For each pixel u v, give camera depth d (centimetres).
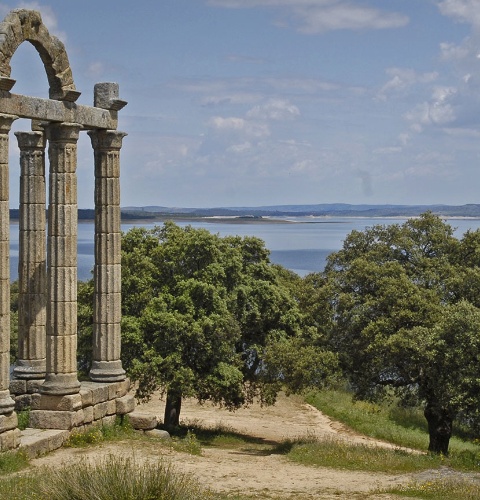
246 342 4691
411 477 2542
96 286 2917
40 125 2659
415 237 4169
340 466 2745
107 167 2891
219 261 4469
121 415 2922
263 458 2912
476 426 3419
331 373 3775
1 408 2356
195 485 1916
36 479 2014
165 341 4150
